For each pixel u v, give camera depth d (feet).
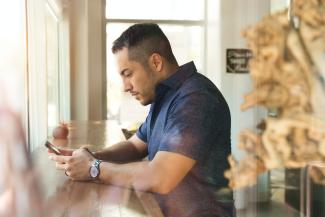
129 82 3.42
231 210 1.99
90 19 3.42
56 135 4.88
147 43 3.22
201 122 2.52
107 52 3.48
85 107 3.84
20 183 1.44
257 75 1.71
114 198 2.44
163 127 3.05
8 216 1.40
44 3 5.55
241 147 1.80
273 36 1.69
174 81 3.01
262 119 1.72
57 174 2.91
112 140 4.78
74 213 2.13
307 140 1.63
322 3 1.65
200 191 2.33
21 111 1.44
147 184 2.59
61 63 4.40
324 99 1.64
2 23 1.86
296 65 1.66
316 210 1.52
